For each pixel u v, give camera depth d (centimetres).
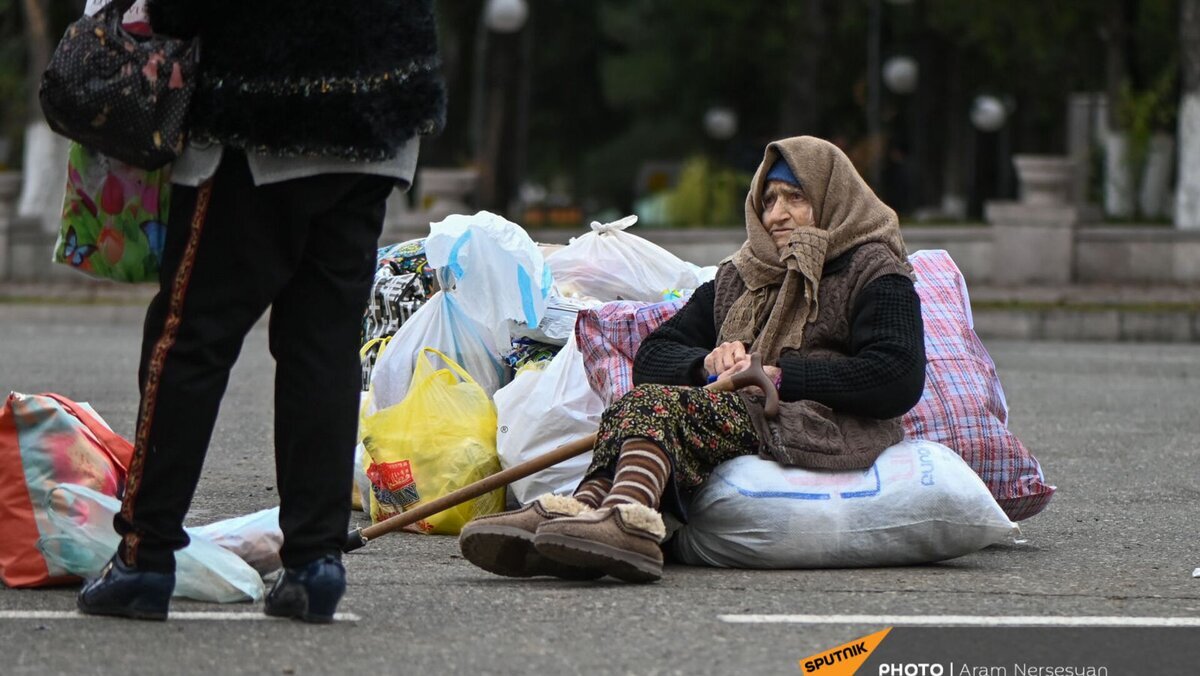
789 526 1482
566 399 1727
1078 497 2058
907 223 7062
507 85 8569
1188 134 6650
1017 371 4000
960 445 1667
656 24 12000
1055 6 7906
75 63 1146
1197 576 1486
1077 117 9319
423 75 1205
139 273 1301
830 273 1548
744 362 1505
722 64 11675
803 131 9194
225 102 1166
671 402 1457
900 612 1312
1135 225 6694
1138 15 8144
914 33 10338
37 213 8100
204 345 1203
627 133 15638
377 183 1233
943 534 1512
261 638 1182
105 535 1347
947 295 1798
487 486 1496
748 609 1313
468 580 1444
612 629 1232
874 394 1488
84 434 1398
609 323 1741
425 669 1107
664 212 8219
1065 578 1476
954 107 11138
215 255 1198
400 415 1767
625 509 1384
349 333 1232
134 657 1126
